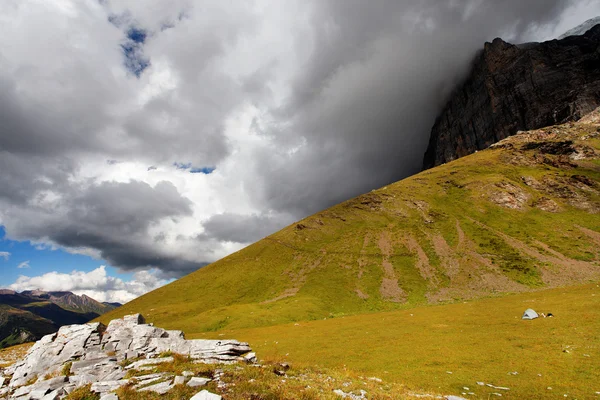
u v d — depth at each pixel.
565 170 170.12
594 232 114.56
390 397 21.06
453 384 28.64
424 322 59.22
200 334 71.19
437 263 115.19
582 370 27.84
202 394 16.02
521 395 25.03
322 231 162.50
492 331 45.59
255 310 89.69
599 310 45.72
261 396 17.34
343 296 102.31
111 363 24.92
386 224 156.38
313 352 45.28
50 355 27.00
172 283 142.50
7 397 20.86
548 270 95.88
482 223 137.25
